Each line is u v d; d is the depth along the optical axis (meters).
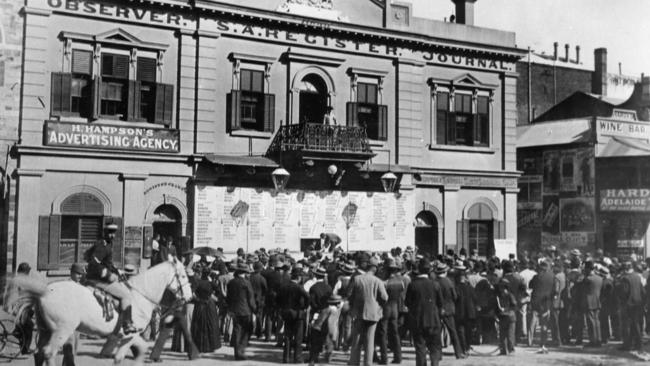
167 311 13.96
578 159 39.06
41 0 23.23
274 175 25.53
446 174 30.70
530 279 19.06
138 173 24.44
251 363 15.06
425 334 13.88
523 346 18.02
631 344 17.22
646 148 37.62
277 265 17.72
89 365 14.41
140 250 24.36
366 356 14.29
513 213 32.56
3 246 22.72
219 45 26.22
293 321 15.04
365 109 29.27
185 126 25.50
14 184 22.73
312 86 28.81
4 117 22.70
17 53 23.00
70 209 23.50
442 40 30.70
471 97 31.97
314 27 27.80
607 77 55.03
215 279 18.62
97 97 23.94
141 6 24.73
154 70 25.16
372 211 28.88
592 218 38.19
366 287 14.28
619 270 20.11
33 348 15.92
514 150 32.69
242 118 26.70
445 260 19.09
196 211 25.22
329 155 26.41
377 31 29.12
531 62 53.03
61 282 12.36
